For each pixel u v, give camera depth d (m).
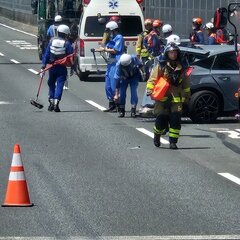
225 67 30.86
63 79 33.97
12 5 125.88
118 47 33.53
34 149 24.58
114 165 22.08
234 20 28.92
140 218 16.23
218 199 18.03
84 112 33.94
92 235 14.94
